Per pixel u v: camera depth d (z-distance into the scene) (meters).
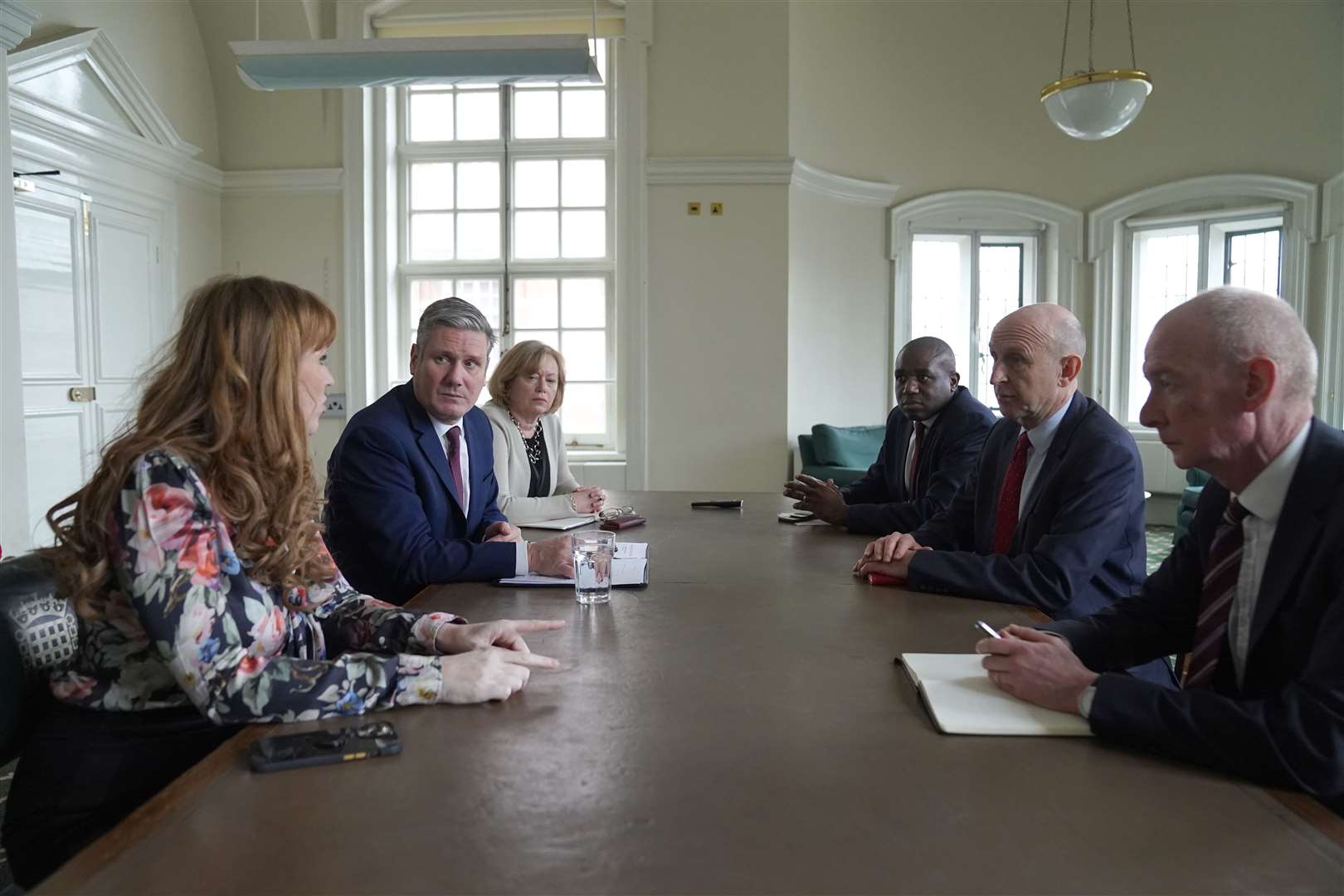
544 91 6.44
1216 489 1.44
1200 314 1.21
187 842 0.82
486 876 0.76
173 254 5.70
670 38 6.08
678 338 6.21
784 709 1.17
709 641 1.48
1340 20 6.57
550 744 1.05
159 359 1.24
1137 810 0.89
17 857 1.16
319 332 1.26
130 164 5.28
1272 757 0.94
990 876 0.76
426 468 2.19
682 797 0.91
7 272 3.72
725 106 6.09
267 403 1.20
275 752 0.99
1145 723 1.02
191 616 1.08
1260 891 0.74
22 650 1.18
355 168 6.17
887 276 7.14
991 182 7.23
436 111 6.49
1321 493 1.17
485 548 2.00
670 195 6.16
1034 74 7.14
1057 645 1.18
